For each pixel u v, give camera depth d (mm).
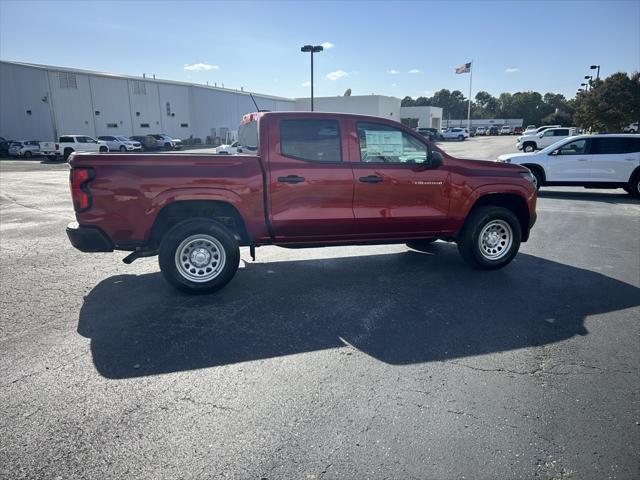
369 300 4973
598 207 11664
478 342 3951
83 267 6246
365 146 5430
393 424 2816
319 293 5199
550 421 2850
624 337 4043
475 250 5938
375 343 3936
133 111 48750
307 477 2377
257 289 5332
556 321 4398
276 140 5145
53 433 2721
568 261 6605
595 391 3188
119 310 4680
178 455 2535
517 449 2596
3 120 41000
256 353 3754
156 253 5203
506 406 3008
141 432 2734
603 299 5008
